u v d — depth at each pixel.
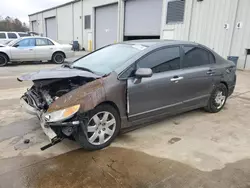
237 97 5.75
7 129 3.48
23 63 11.87
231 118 4.22
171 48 3.58
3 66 10.49
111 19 18.52
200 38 11.70
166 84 3.39
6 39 14.69
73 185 2.27
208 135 3.47
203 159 2.79
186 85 3.70
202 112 4.51
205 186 2.29
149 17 14.82
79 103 2.57
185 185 2.30
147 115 3.33
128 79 3.00
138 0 15.46
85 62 3.68
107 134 3.00
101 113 2.89
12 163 2.61
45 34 32.34
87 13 21.36
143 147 3.04
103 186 2.27
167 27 13.37
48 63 11.99
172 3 12.79
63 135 2.70
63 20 26.38
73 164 2.62
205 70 4.00
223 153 2.95
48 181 2.32
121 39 17.48
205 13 11.27
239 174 2.50
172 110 3.65
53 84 3.14
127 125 3.21
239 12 10.00
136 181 2.35
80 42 23.45
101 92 2.77
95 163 2.65
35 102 2.98
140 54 3.20
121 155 2.83
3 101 4.90
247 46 9.96
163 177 2.42
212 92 4.28
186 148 3.04
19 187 2.23
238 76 8.81
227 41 10.61
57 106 2.60
